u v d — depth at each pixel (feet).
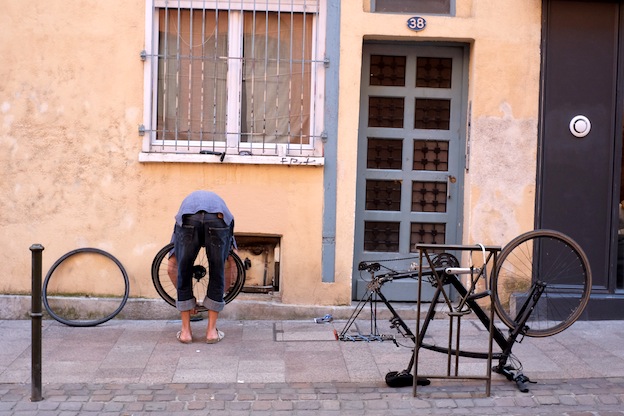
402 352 20.67
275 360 19.92
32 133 23.44
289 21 24.02
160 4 23.62
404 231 24.93
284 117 24.12
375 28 23.48
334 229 23.73
